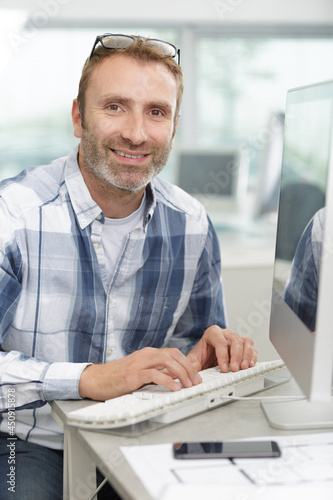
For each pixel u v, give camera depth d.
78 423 0.93
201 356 1.23
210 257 1.47
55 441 1.29
